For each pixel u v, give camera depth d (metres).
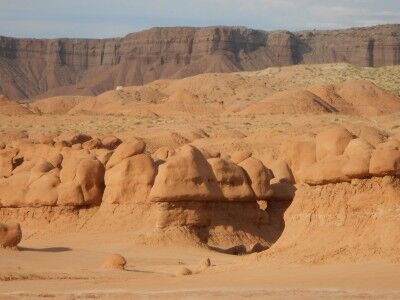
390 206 40.50
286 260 41.78
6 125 142.50
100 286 40.81
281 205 62.81
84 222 64.94
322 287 35.06
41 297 37.25
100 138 97.94
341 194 42.28
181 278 41.91
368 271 37.44
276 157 78.44
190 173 58.97
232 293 35.03
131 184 63.94
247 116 148.25
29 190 66.94
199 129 128.62
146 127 137.00
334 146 51.47
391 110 161.00
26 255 53.38
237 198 60.25
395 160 40.66
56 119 151.88
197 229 59.31
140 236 58.84
